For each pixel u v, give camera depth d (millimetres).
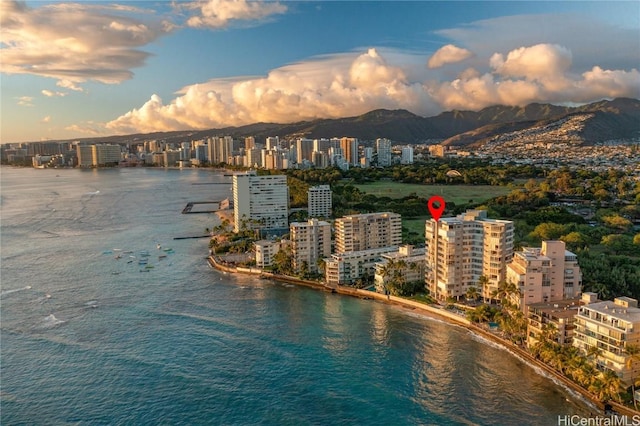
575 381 195875
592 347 191500
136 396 195375
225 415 183125
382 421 178125
